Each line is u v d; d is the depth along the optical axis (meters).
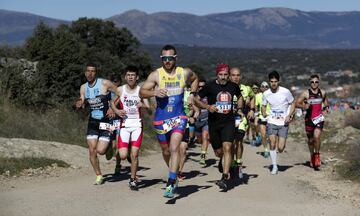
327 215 7.11
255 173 10.79
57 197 7.88
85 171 10.64
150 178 10.06
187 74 7.96
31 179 9.42
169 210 7.21
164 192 8.23
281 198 8.15
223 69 8.62
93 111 9.09
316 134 11.41
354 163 10.29
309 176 10.42
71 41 20.20
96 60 27.67
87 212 7.02
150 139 17.08
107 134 9.09
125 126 8.87
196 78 8.16
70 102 18.12
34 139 13.42
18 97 16.94
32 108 17.08
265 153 14.01
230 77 10.39
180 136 7.80
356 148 10.72
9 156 10.55
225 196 8.22
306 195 8.40
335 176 10.27
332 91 99.62
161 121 7.90
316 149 11.47
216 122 8.66
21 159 10.47
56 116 16.33
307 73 132.88
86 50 21.52
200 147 16.45
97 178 9.14
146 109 8.95
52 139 13.91
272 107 10.96
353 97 84.50
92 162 9.13
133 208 7.30
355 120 21.95
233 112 8.73
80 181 9.45
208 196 8.20
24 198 7.75
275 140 10.89
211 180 9.85
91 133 9.09
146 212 7.08
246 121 12.23
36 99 17.33
